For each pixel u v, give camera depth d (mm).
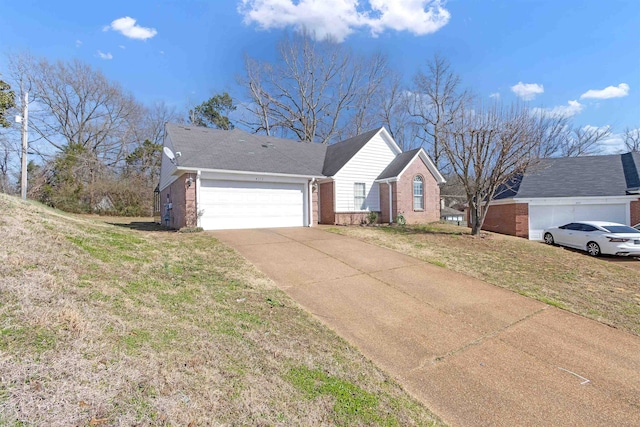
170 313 4121
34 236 5504
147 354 2953
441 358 4148
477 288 6922
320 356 3840
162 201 18672
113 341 3008
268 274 7105
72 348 2699
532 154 15539
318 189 18125
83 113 32625
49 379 2277
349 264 8305
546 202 17094
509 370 3936
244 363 3297
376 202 18453
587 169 18266
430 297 6297
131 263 5984
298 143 20391
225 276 6508
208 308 4656
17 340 2615
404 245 10867
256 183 13859
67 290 3818
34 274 3969
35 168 26344
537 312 5785
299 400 2873
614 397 3475
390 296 6258
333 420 2697
